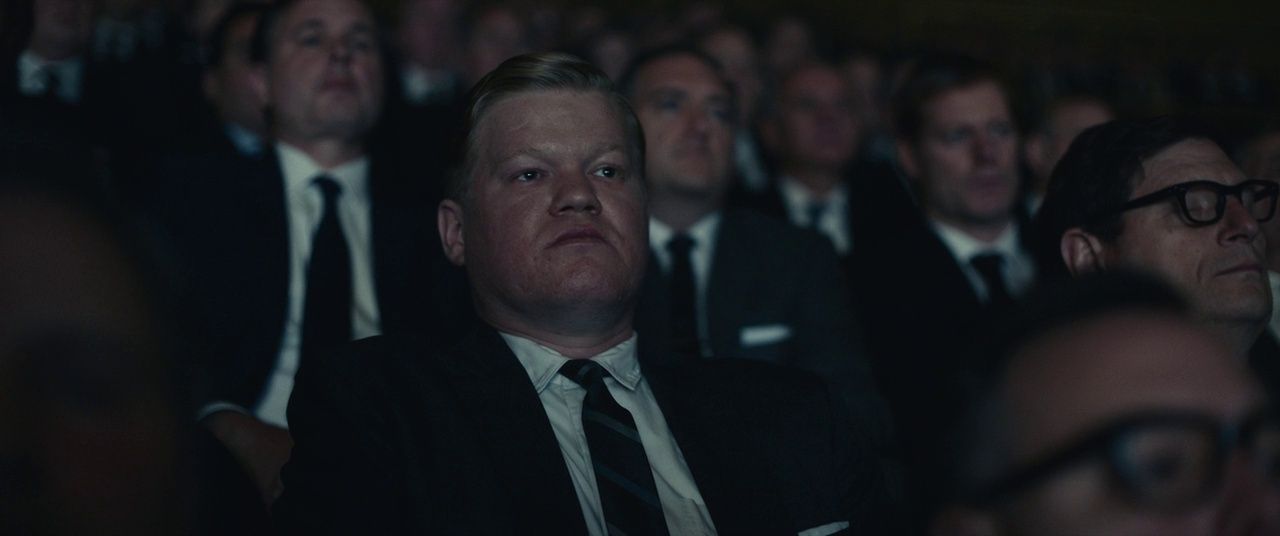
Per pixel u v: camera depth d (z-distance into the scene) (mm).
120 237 478
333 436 1325
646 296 2166
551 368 1416
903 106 2740
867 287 2469
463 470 1299
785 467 1421
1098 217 1634
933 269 2473
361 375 1373
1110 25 6441
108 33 4000
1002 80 2691
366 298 2143
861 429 1771
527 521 1285
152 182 2156
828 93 3482
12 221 447
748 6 5918
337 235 2160
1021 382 610
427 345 1458
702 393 1472
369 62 2297
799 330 2244
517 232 1429
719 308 2242
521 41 4277
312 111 2215
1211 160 1587
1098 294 642
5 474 435
